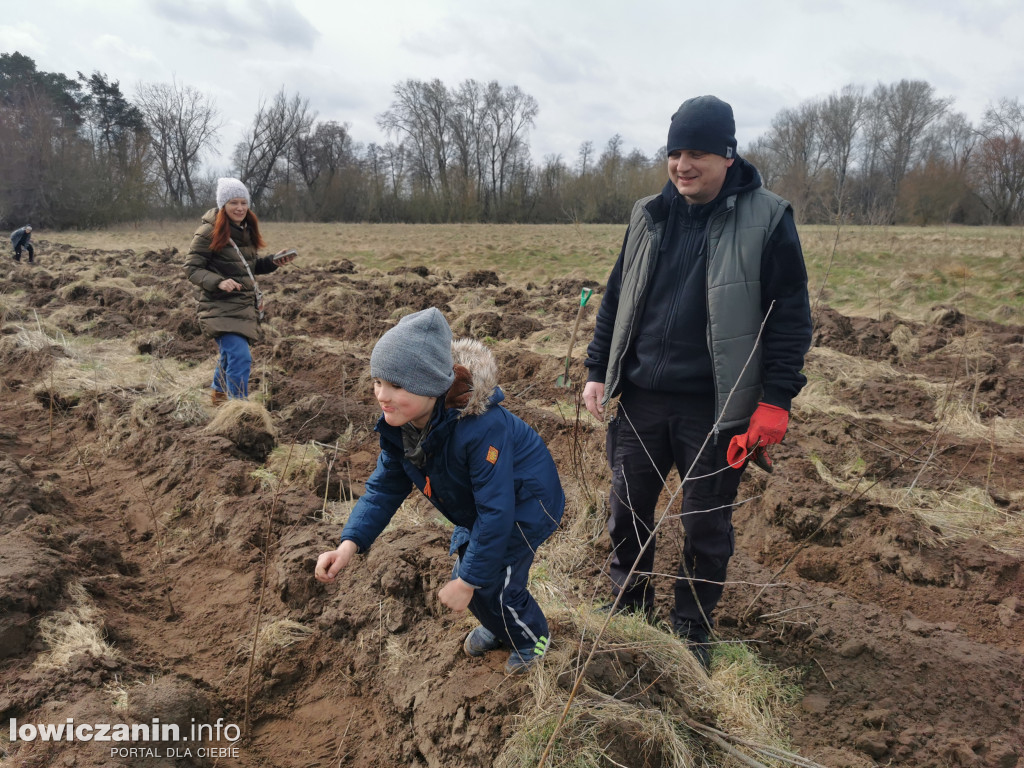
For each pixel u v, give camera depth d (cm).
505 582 249
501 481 232
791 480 470
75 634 302
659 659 279
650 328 282
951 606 370
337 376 764
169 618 354
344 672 317
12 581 309
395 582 334
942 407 657
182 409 575
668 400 285
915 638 330
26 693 264
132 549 420
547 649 267
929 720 290
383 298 1198
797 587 373
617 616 303
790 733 285
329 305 1129
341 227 5209
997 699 297
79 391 664
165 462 500
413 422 238
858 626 339
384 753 275
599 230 4059
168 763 252
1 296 1136
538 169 6359
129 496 479
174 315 959
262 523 405
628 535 313
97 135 6862
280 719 304
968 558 394
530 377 768
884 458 534
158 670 308
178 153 6581
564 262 2116
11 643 289
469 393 230
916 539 404
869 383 727
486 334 966
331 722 297
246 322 588
